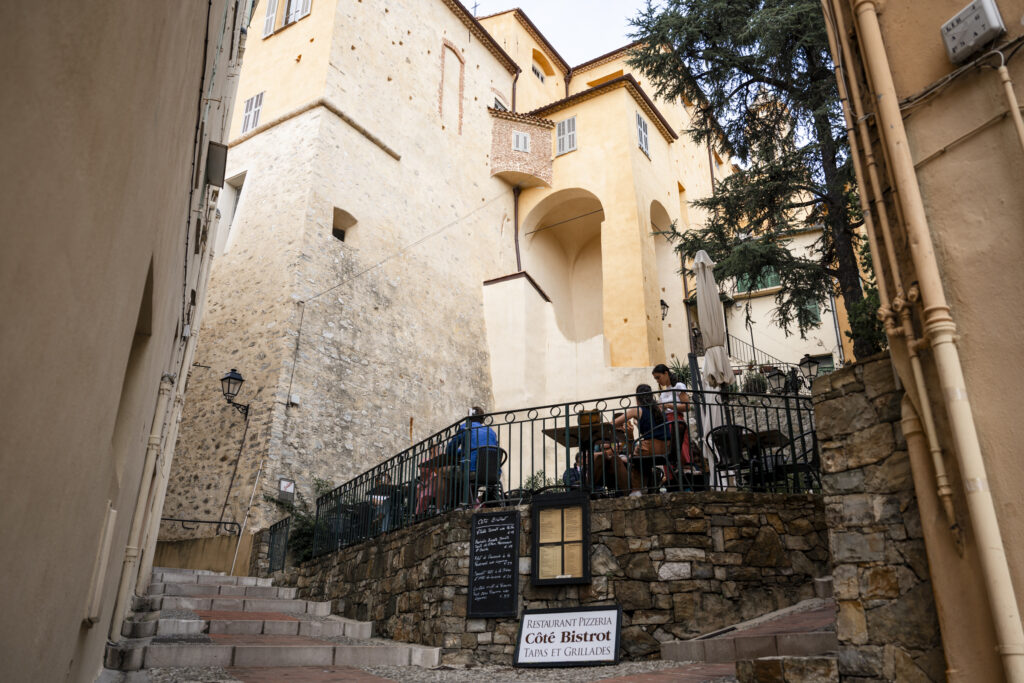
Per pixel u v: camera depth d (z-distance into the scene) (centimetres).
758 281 1471
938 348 366
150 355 406
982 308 360
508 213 2286
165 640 671
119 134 180
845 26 461
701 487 741
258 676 554
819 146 1341
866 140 430
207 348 1570
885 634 390
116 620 596
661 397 814
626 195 2161
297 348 1452
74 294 161
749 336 2450
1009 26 369
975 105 380
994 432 343
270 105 1825
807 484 755
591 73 2942
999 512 335
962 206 378
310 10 1881
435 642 705
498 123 2331
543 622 666
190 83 355
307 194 1603
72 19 133
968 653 343
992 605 323
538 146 2328
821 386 462
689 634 621
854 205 1355
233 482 1350
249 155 1805
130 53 178
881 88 418
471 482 805
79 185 152
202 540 1330
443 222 1986
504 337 1984
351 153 1748
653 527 667
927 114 404
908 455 404
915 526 391
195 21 334
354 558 962
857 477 426
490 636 683
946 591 358
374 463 1530
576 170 2277
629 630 640
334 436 1463
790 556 666
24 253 123
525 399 1894
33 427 145
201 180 604
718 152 1605
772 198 1398
